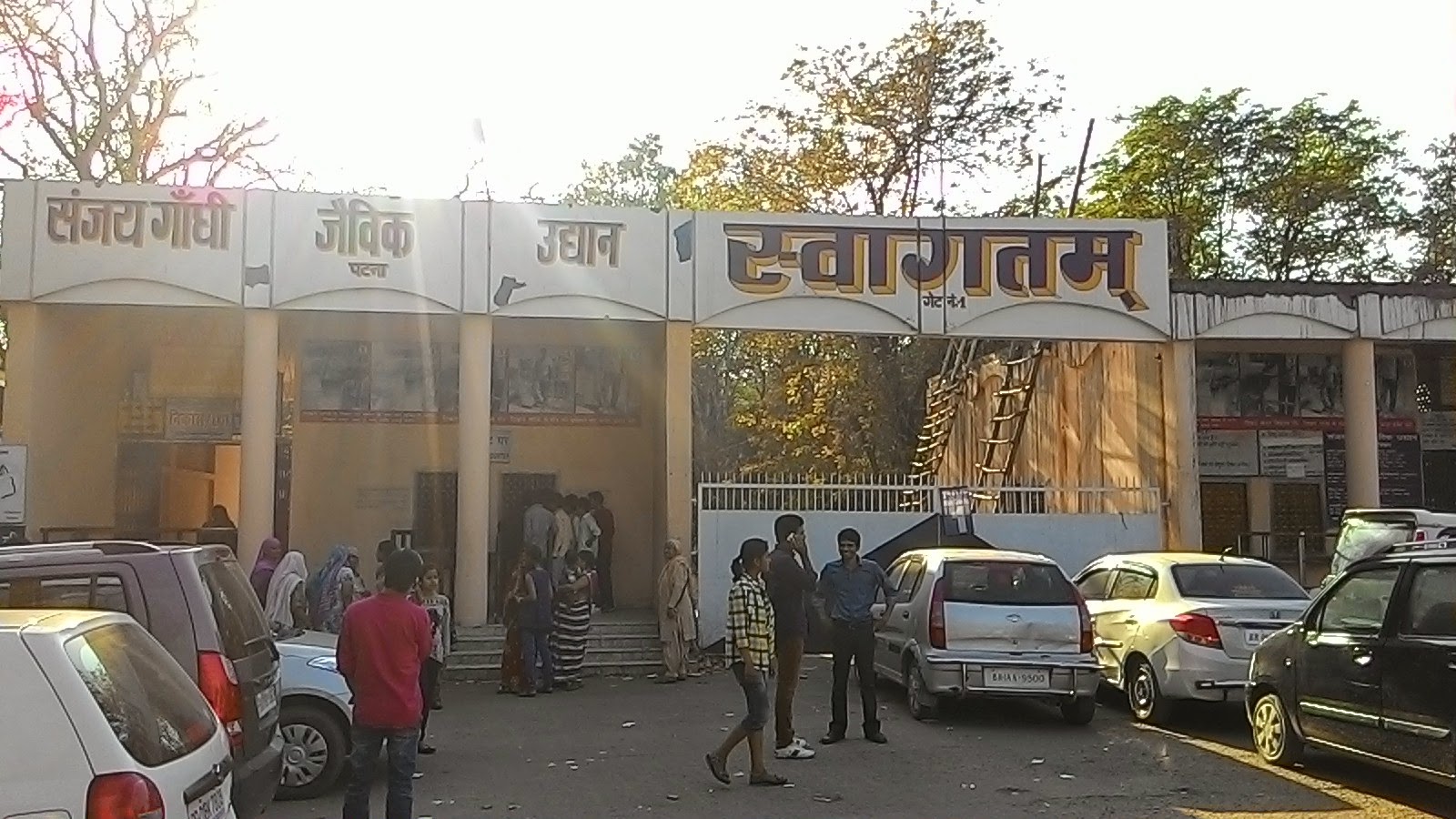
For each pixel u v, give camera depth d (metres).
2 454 15.49
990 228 18.14
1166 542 18.56
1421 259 32.38
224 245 16.64
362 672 7.12
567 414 20.73
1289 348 21.16
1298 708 9.73
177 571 6.81
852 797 8.99
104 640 4.72
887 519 18.25
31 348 16.30
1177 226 31.31
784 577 10.41
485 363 17.12
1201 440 21.69
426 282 16.95
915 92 29.02
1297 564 21.41
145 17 24.50
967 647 11.91
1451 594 8.34
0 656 4.20
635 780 9.66
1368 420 18.48
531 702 14.03
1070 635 11.95
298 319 19.25
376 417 20.34
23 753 4.12
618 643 17.00
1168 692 11.68
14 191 16.41
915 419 31.61
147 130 24.72
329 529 20.06
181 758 4.66
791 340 31.56
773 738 11.51
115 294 16.41
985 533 18.34
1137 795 9.03
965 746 10.98
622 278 17.44
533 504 18.83
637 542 20.64
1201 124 32.22
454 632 16.48
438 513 20.33
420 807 8.80
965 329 17.95
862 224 17.94
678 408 17.53
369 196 16.94
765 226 17.78
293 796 9.17
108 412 19.34
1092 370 22.48
